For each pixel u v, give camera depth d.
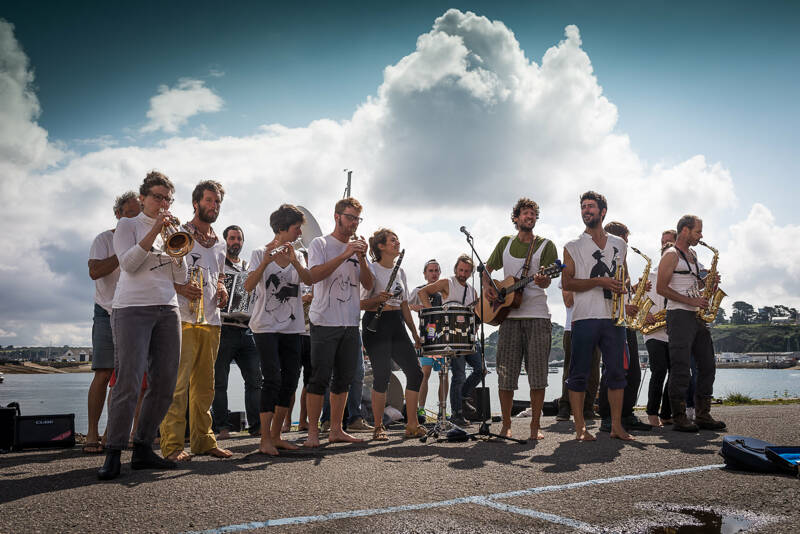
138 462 3.66
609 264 5.24
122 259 3.53
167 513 2.58
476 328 5.50
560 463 3.84
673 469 3.61
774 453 3.40
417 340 5.95
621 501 2.79
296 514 2.56
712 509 2.64
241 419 7.09
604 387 5.98
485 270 5.40
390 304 5.70
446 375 5.77
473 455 4.22
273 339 4.52
